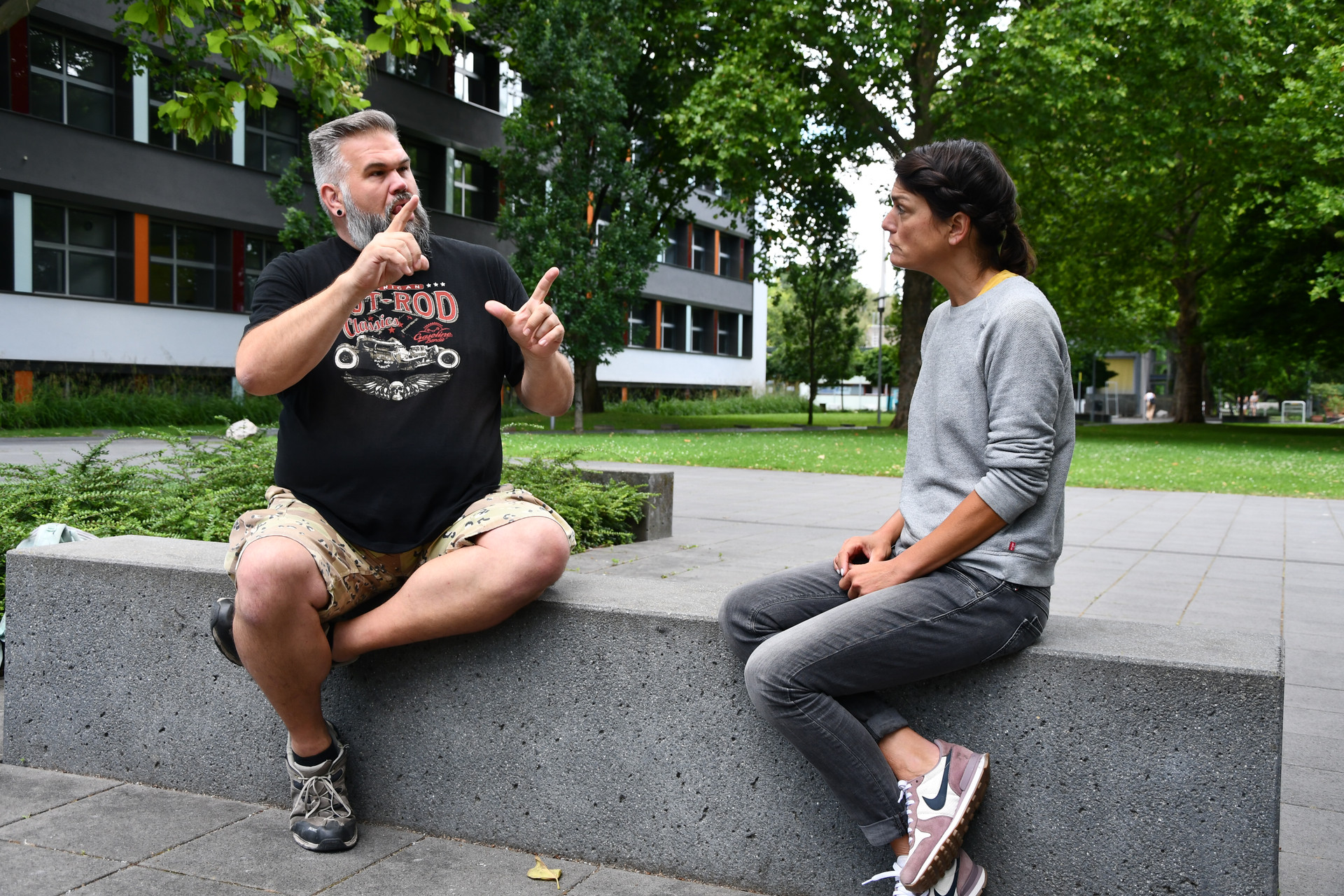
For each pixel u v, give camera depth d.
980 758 2.07
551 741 2.58
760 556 6.66
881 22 20.97
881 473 13.74
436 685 2.68
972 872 2.07
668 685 2.46
